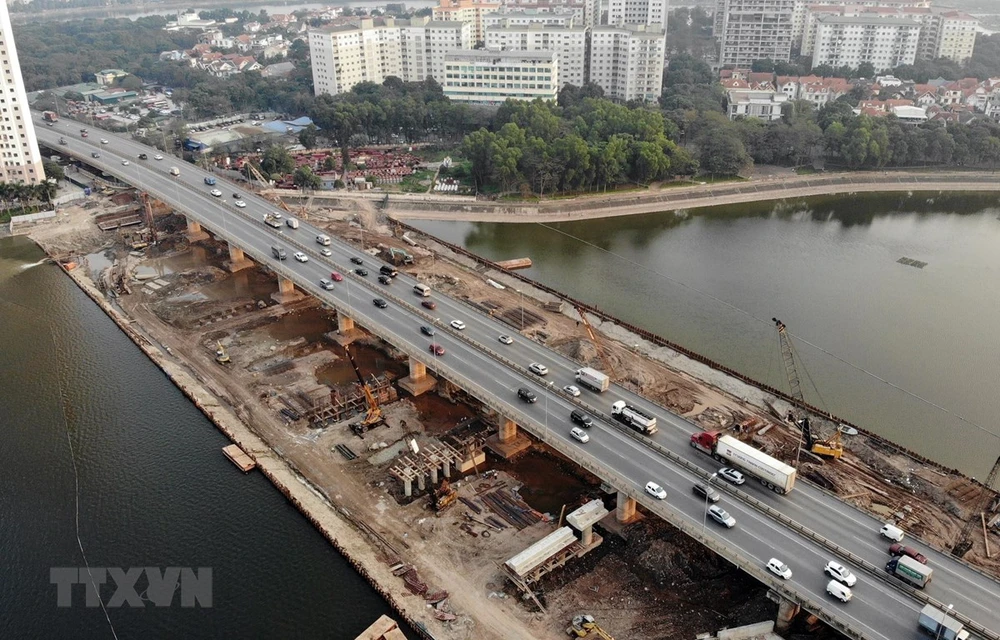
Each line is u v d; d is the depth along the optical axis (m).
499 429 177.38
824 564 126.81
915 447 179.75
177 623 133.25
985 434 185.00
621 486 144.00
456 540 149.50
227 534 152.75
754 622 128.50
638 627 129.50
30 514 158.75
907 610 117.75
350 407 192.50
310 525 155.00
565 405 171.75
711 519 136.75
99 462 174.25
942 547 144.12
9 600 138.50
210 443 181.00
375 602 136.88
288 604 136.62
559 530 144.00
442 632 128.88
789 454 170.88
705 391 196.12
